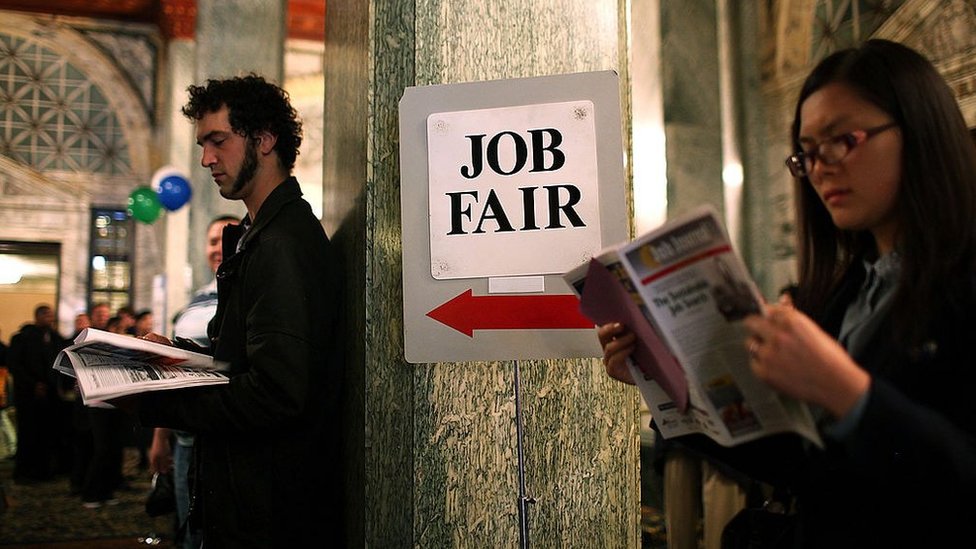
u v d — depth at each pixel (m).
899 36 4.05
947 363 0.88
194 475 1.95
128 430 6.72
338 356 2.08
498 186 1.60
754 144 5.15
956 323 0.89
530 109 1.60
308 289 1.84
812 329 0.83
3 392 8.68
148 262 10.59
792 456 1.08
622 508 1.94
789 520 1.17
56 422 7.98
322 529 1.93
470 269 1.59
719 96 5.46
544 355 1.57
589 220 1.57
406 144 1.63
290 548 1.81
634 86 5.80
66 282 10.34
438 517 1.82
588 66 2.02
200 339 2.86
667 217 5.54
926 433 0.78
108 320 8.42
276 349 1.74
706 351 0.95
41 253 10.50
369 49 1.91
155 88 10.59
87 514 6.19
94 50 10.42
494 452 1.86
